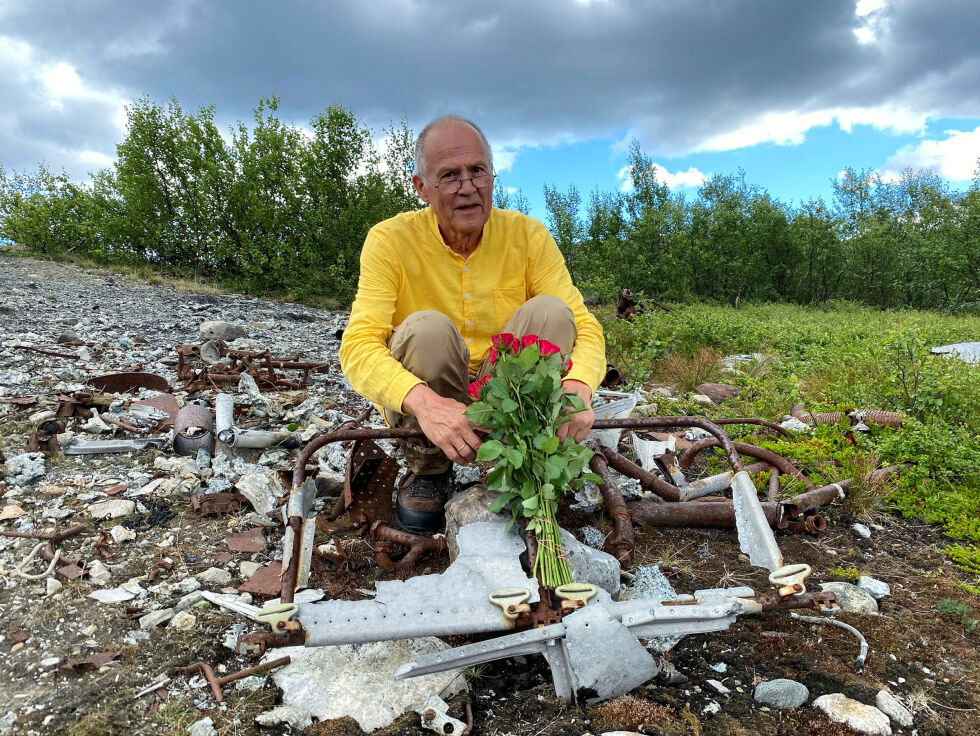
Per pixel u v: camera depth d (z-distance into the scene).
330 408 5.19
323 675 2.03
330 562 2.75
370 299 2.66
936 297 21.77
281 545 2.99
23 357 6.17
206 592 2.54
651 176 22.38
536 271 2.93
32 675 2.09
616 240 21.14
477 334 2.90
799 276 23.08
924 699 2.03
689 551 2.92
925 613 2.53
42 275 12.98
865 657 2.20
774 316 14.64
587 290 15.65
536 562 2.06
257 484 3.28
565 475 2.17
